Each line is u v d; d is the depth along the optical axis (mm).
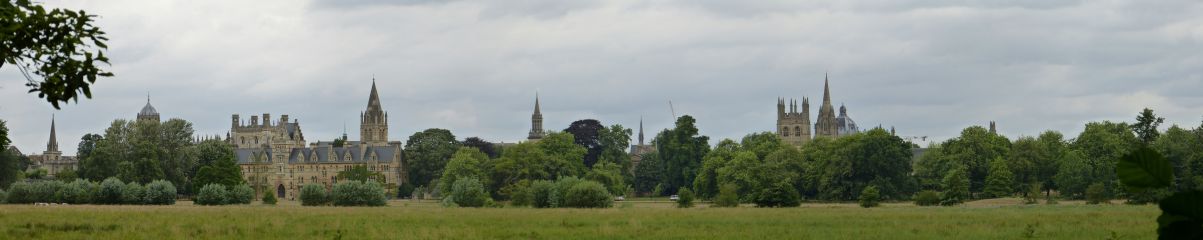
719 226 75562
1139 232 64938
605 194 142500
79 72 29609
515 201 150875
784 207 132000
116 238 60312
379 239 61531
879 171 188250
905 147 193750
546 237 63969
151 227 69750
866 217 88688
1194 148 173875
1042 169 191375
